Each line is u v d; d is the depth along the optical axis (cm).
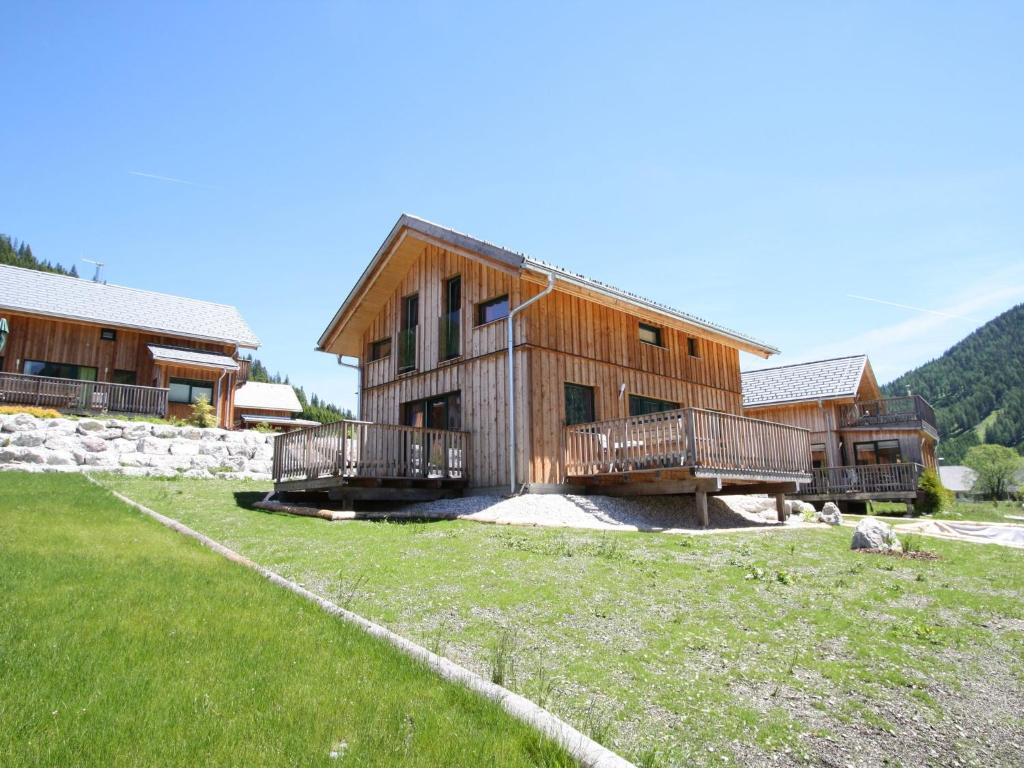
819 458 2691
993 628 604
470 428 1498
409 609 592
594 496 1365
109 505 1117
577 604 621
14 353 2402
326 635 474
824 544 1032
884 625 600
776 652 522
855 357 2850
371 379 1866
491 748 318
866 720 416
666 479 1282
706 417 1242
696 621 587
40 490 1252
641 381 1666
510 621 567
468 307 1560
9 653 393
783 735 391
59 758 282
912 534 1253
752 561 847
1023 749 389
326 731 326
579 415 1500
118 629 451
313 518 1184
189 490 1520
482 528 1061
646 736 376
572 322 1509
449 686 395
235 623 486
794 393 2748
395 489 1394
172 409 2658
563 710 396
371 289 1805
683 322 1677
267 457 2080
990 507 3462
